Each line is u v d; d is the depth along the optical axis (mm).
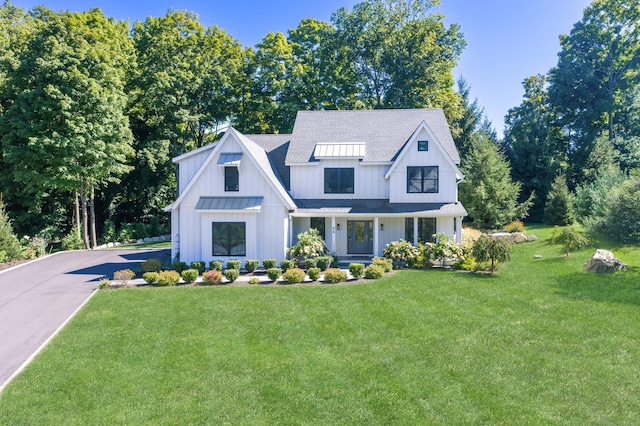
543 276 19312
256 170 23609
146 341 12188
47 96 31000
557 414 8102
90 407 8648
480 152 37969
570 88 49312
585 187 33781
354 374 9875
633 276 17844
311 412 8297
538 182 44156
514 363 10344
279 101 48906
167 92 43812
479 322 13352
